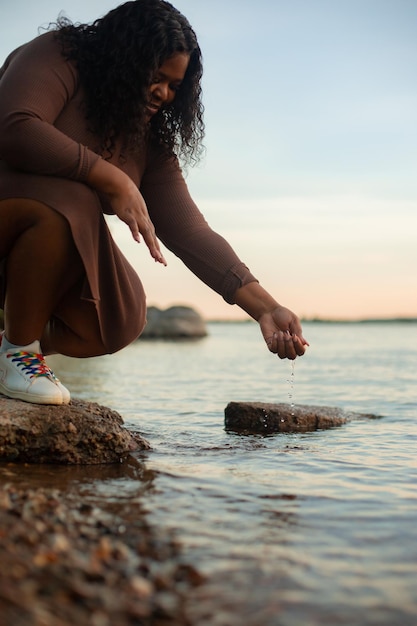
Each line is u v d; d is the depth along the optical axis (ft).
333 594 5.19
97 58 9.18
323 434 12.96
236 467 9.41
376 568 5.72
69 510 6.74
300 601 5.05
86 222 8.85
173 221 10.43
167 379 27.07
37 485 7.81
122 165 9.77
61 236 8.74
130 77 9.09
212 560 5.73
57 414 9.32
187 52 9.37
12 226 8.84
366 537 6.48
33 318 9.28
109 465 9.20
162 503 7.33
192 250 10.32
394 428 13.89
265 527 6.67
